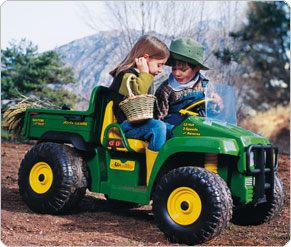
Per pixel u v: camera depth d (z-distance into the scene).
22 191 4.54
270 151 3.86
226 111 4.18
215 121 3.99
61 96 14.52
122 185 4.25
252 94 17.22
